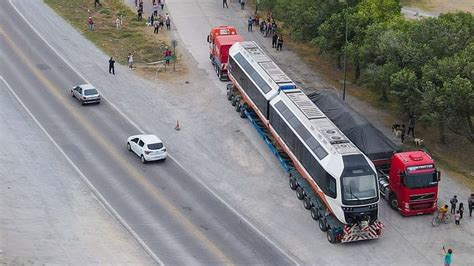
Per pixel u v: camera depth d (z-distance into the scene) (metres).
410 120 106.62
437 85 97.06
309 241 80.38
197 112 115.06
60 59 136.12
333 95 105.69
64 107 115.38
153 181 92.81
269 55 140.00
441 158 101.50
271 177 94.88
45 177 91.81
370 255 78.00
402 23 114.69
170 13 162.75
